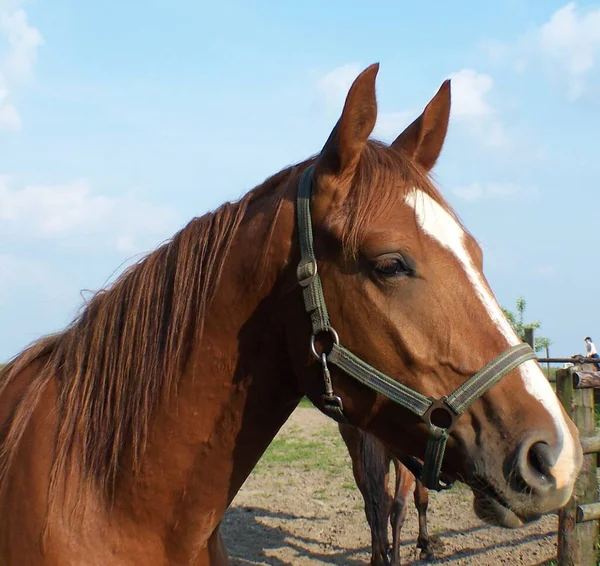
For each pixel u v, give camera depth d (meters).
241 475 2.06
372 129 1.88
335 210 1.90
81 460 2.01
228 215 2.12
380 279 1.81
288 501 7.50
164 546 2.02
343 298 1.86
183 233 2.17
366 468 5.00
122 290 2.18
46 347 2.32
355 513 6.97
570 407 3.96
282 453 10.31
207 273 2.06
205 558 2.11
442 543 5.73
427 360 1.78
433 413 1.78
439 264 1.80
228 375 2.02
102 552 1.94
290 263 1.96
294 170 2.14
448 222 1.88
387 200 1.85
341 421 1.96
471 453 1.74
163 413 2.02
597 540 4.10
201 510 2.02
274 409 2.06
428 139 2.21
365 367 1.83
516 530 6.05
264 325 2.02
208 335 2.04
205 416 2.02
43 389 2.13
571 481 1.65
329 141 1.95
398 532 5.14
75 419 2.05
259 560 5.64
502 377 1.75
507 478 1.67
